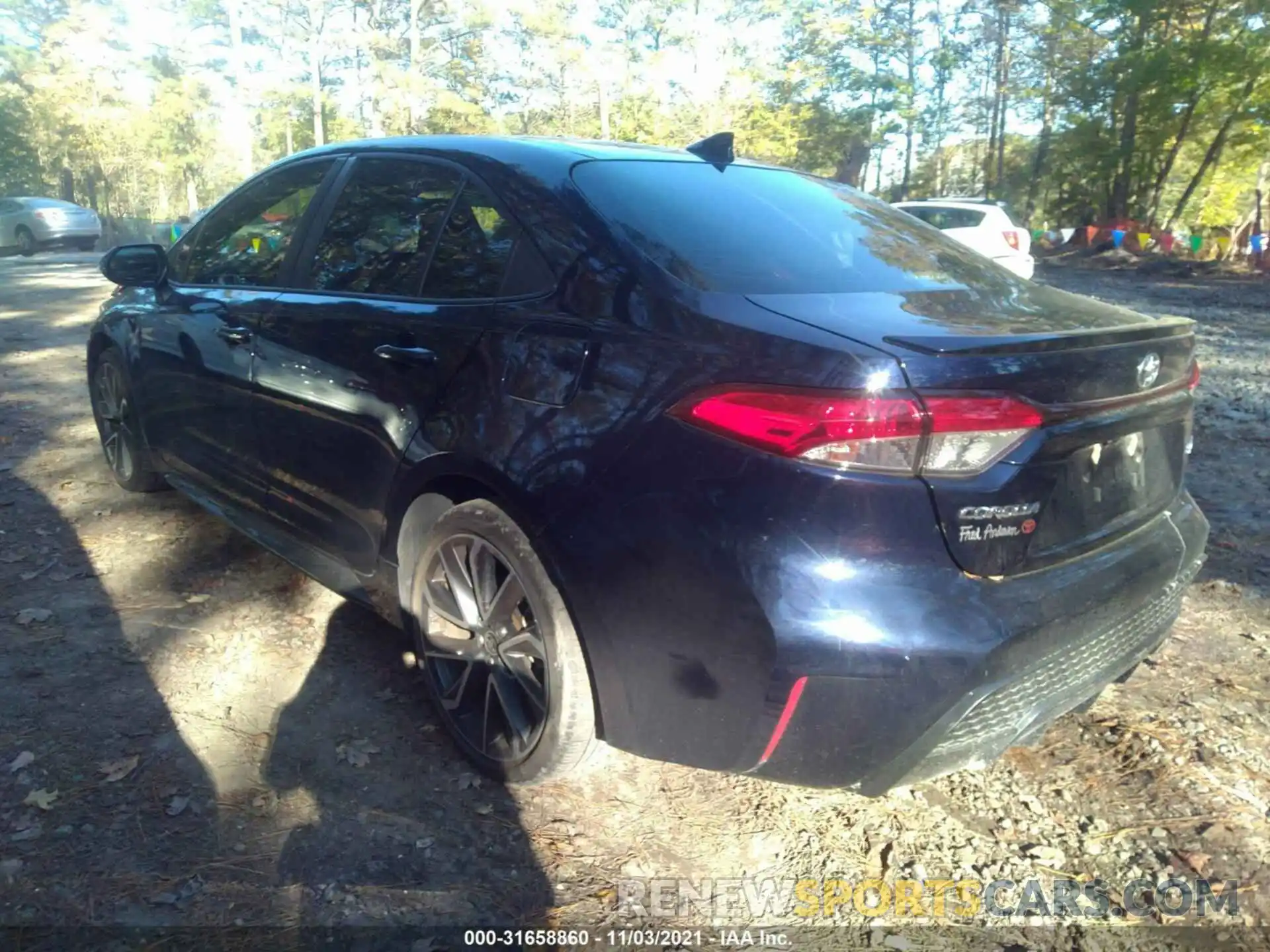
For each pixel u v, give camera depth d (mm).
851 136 41312
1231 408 7590
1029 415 2131
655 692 2281
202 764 2734
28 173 37406
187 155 39500
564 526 2365
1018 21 37688
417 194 3107
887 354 2051
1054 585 2258
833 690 2070
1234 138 28141
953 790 2834
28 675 3127
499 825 2582
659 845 2551
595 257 2531
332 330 3127
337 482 3160
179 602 3680
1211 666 3537
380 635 3502
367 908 2270
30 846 2387
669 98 45438
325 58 46531
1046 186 37125
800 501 2057
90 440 5734
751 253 2643
